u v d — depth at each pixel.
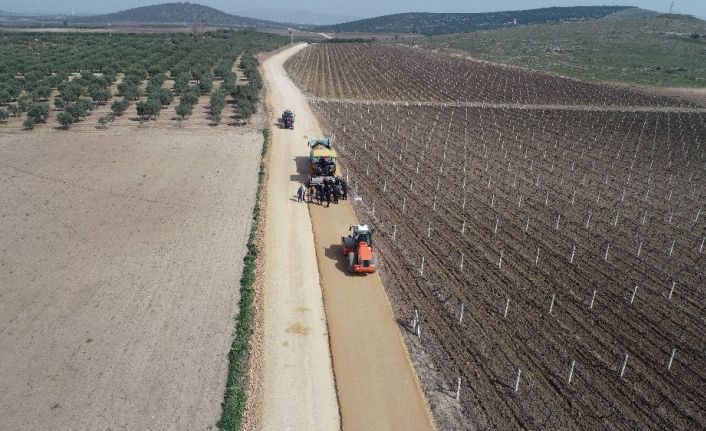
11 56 109.50
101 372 23.88
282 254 35.25
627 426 21.88
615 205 47.00
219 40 178.62
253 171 51.72
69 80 91.50
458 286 32.09
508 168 56.31
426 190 48.62
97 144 58.72
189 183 47.84
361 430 21.25
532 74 134.50
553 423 21.91
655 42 187.62
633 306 30.70
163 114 73.88
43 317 27.73
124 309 28.53
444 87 111.62
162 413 21.67
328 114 80.00
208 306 29.00
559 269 34.69
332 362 25.05
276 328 27.30
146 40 162.12
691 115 89.88
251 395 22.80
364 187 48.94
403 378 24.20
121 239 36.53
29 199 43.16
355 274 32.97
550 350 26.45
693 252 38.38
